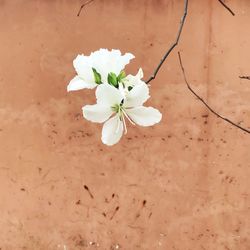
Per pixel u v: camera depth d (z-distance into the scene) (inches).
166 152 48.6
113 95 20.5
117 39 48.3
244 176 48.3
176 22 47.9
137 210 49.1
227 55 47.9
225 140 48.3
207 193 48.6
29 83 49.3
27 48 49.2
